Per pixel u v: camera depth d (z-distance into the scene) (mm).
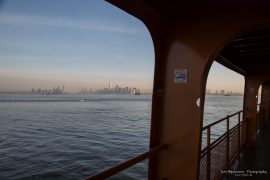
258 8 2840
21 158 36125
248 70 8336
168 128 3211
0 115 90812
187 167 3082
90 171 30531
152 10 2742
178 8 3230
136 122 75000
